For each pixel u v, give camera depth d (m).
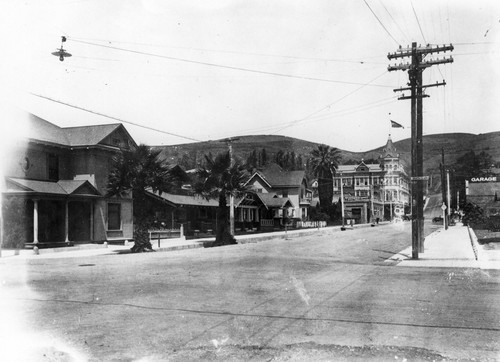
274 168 82.12
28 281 14.26
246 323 8.59
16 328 8.20
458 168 98.25
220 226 33.88
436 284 13.59
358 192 122.38
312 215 82.69
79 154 33.94
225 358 6.52
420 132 26.17
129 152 28.20
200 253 25.75
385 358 6.49
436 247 27.97
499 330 8.02
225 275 15.69
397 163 123.75
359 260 21.70
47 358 6.54
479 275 15.73
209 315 9.29
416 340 7.39
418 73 23.89
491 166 96.25
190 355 6.67
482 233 41.66
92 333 7.90
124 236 36.59
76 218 33.56
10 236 29.47
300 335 7.73
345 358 6.50
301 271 17.02
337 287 12.98
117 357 6.58
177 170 43.91
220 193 33.44
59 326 8.38
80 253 27.11
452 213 81.62
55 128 34.59
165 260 21.47
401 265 19.36
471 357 6.52
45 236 31.47
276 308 9.97
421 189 25.41
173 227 42.06
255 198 64.06
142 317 9.12
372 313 9.44
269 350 6.89
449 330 8.02
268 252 26.25
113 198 35.53
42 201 31.50
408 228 63.72
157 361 6.41
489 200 78.06
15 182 28.50
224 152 34.16
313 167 89.94
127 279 14.66
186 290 12.42
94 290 12.43
